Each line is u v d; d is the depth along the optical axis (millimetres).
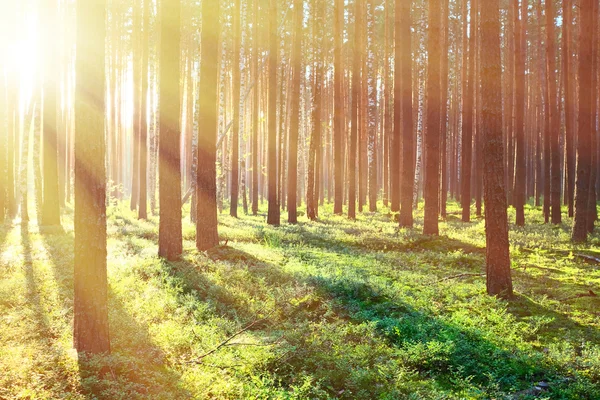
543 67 41469
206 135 16094
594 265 14922
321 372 7637
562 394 6914
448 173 54688
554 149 25297
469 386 7215
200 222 16047
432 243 18078
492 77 11258
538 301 10992
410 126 22297
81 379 6816
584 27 19266
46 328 8891
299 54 25531
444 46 28828
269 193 24734
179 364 7918
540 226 24906
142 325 9156
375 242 18656
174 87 14695
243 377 7477
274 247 17453
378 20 39969
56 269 12852
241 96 34281
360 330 9305
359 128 35000
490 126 11297
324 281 11875
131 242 17562
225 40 35094
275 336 8922
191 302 10484
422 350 8195
